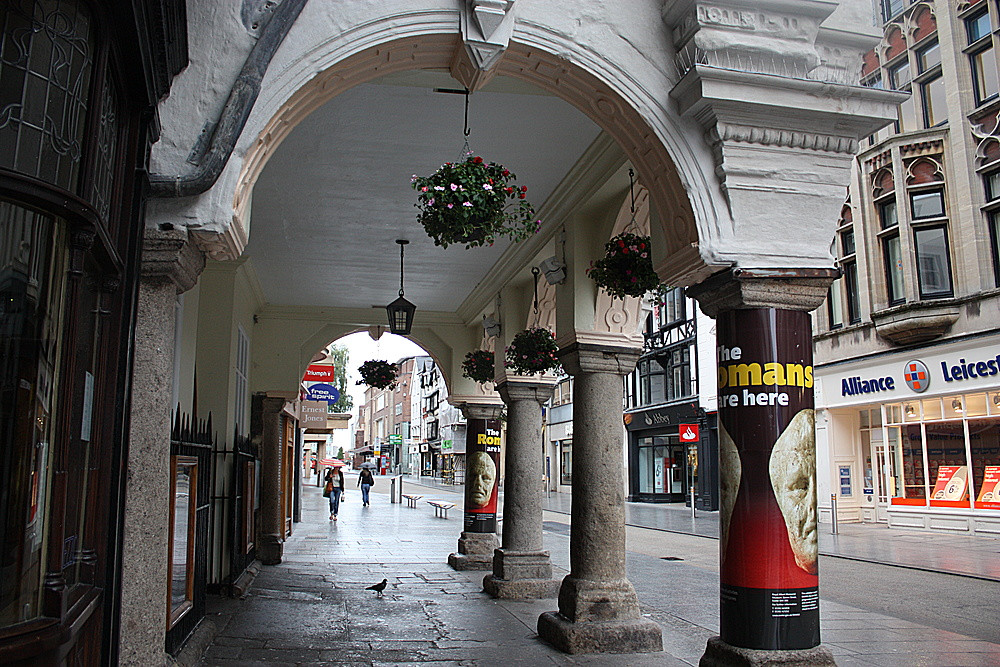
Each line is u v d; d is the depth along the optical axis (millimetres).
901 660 5484
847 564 11086
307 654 5535
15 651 2361
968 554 11852
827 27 4578
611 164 6230
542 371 8828
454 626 6590
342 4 3988
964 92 15320
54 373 2658
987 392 14695
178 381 5426
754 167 4387
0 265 2441
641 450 29141
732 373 4344
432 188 4668
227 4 3938
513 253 9164
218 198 3771
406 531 16562
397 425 93500
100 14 2764
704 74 4145
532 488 8703
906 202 16094
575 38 4309
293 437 17734
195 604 5777
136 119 3434
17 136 2434
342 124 6141
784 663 3951
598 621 5789
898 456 16719
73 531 2969
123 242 3348
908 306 15734
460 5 4109
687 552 13008
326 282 11109
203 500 6152
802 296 4398
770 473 4180
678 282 4703
